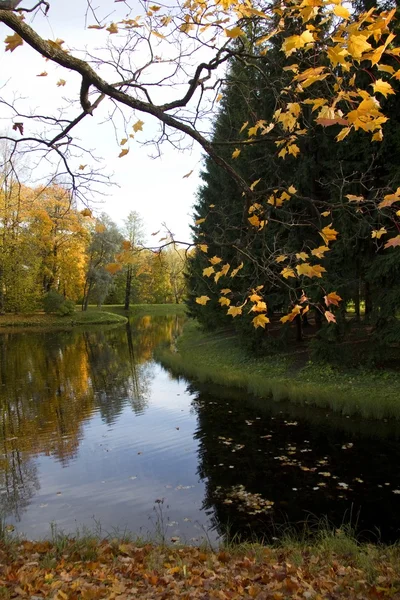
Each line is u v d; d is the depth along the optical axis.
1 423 11.35
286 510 6.23
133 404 12.89
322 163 11.52
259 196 3.06
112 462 8.48
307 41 1.84
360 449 8.38
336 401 10.97
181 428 10.43
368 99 1.77
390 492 6.55
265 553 4.64
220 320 19.34
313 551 4.71
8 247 23.20
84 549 4.74
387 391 11.19
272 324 19.81
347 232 10.96
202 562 4.48
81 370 18.70
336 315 12.34
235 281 14.91
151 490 7.14
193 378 16.05
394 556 4.39
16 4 2.56
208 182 19.52
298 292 12.60
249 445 8.99
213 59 3.04
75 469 8.20
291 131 2.79
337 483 6.97
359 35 1.72
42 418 11.74
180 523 6.03
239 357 16.97
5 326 39.47
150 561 4.40
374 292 12.11
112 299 61.19
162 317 50.25
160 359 20.23
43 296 42.50
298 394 11.88
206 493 6.92
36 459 8.80
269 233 12.12
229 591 3.53
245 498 6.66
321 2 1.76
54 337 31.84
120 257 2.49
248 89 3.74
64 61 2.79
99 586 3.66
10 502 6.88
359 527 5.64
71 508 6.61
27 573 3.82
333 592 3.52
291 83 2.87
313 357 13.61
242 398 12.90
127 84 3.08
